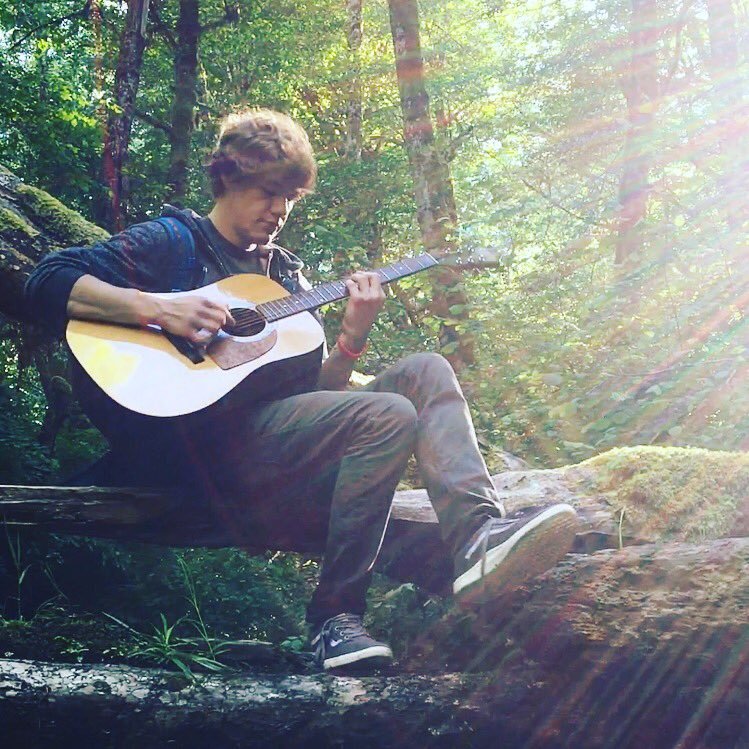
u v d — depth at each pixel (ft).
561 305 28.32
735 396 18.20
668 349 21.36
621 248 28.53
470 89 71.87
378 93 71.97
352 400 9.46
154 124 49.57
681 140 35.24
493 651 9.86
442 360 9.87
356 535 9.34
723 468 10.87
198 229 10.15
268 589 15.56
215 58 60.70
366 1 71.61
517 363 23.58
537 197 36.45
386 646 9.37
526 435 20.24
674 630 8.89
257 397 9.72
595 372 21.35
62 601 16.02
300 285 10.84
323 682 9.27
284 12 60.64
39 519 9.86
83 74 49.88
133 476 9.98
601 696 9.31
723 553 9.05
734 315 22.00
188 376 9.45
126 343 9.53
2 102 40.55
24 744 8.78
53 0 47.09
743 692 8.79
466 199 43.37
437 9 72.74
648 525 10.76
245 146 9.91
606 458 11.49
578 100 62.80
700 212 28.99
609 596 9.26
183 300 9.53
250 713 9.00
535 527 8.59
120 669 9.19
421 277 30.45
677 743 9.12
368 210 54.95
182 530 10.23
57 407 26.78
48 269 9.66
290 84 64.69
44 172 42.06
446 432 9.41
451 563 11.07
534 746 9.46
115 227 42.34
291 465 9.64
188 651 10.50
